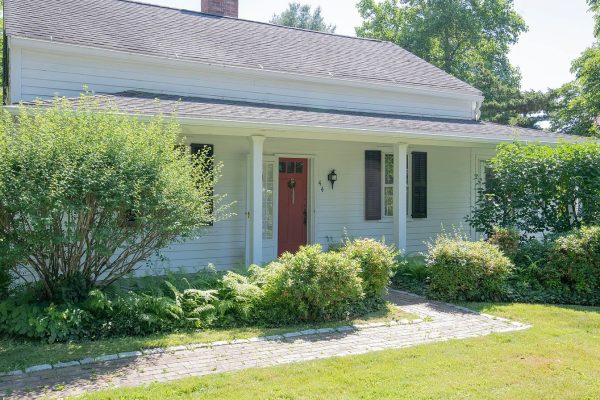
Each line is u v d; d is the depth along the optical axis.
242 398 4.09
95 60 9.96
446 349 5.52
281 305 6.86
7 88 12.42
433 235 13.67
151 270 9.78
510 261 8.80
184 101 9.81
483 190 11.23
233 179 10.98
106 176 5.86
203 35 12.48
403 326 6.65
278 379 4.53
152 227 6.42
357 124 9.66
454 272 8.28
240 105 10.45
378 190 12.91
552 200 10.31
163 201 6.23
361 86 12.82
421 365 4.97
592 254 8.38
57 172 5.64
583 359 5.22
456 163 14.02
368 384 4.45
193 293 6.80
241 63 11.49
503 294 8.38
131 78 10.33
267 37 13.84
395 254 8.59
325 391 4.26
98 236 6.04
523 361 5.14
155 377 4.63
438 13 29.67
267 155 11.52
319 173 12.16
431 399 4.15
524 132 13.22
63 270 6.44
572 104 22.66
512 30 31.48
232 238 11.01
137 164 6.17
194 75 10.96
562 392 4.34
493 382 4.54
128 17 12.02
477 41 30.75
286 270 6.91
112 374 4.70
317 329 6.41
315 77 12.16
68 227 5.84
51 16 10.53
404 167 10.72
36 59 9.41
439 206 13.79
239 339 5.89
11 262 6.02
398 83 13.33
